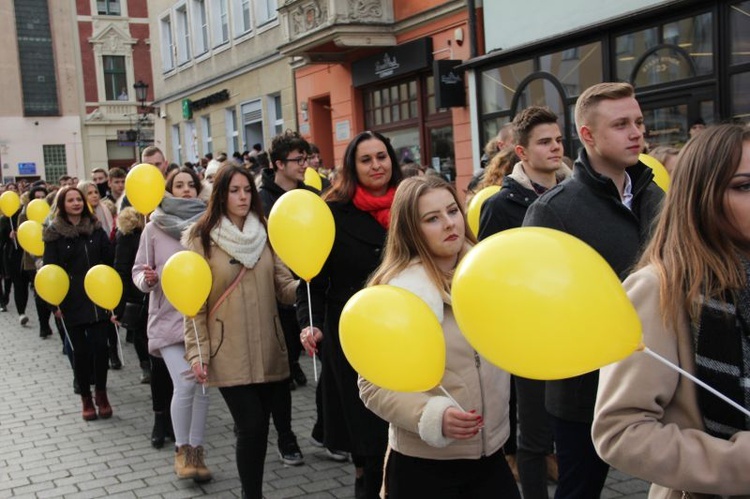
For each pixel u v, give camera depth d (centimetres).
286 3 1566
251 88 2102
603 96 311
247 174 429
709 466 167
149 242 507
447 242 272
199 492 471
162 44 2756
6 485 500
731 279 172
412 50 1381
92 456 551
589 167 315
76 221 652
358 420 372
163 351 488
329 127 1830
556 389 303
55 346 982
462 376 264
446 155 1391
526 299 168
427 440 248
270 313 427
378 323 234
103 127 3941
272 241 384
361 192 393
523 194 395
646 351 172
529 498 367
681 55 883
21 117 3800
